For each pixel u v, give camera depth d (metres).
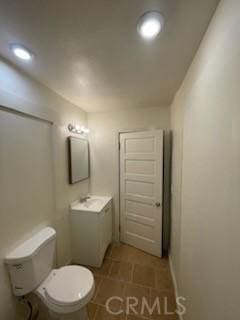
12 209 1.35
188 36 1.03
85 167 2.69
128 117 2.70
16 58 1.26
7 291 1.29
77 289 1.35
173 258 2.13
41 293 1.35
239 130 0.59
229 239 0.66
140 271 2.19
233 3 0.64
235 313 0.61
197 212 1.10
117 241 2.86
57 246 1.99
